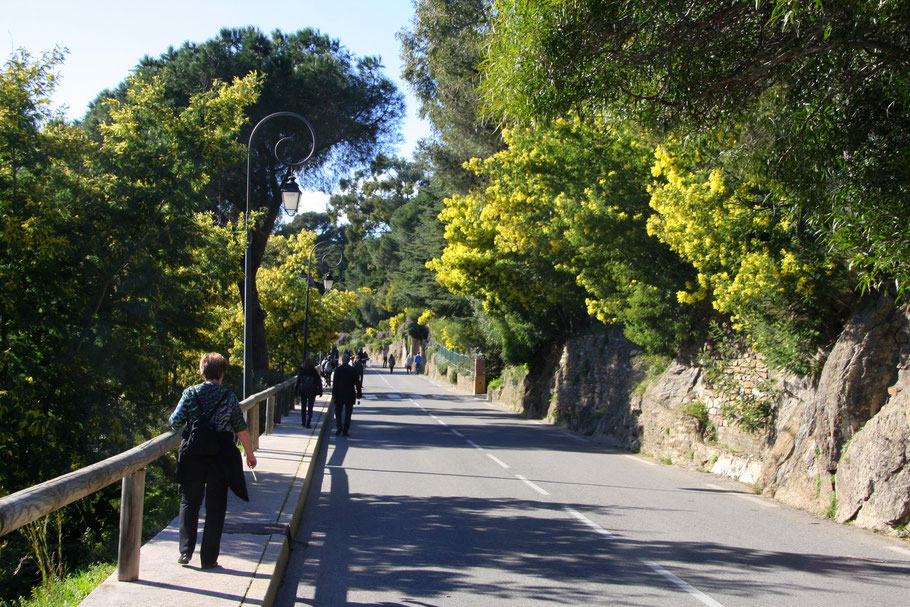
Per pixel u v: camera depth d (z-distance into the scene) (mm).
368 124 29469
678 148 12047
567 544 8203
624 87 8789
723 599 6238
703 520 9859
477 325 45312
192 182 15000
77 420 12836
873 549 8367
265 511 8625
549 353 32094
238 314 28969
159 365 14586
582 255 19828
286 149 27109
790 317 12445
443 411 33344
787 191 9391
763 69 8266
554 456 17172
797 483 11398
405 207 82625
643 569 7188
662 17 8117
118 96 24000
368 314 102062
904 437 9398
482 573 6930
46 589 5758
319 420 22625
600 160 17875
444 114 32469
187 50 25953
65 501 4293
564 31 8039
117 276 13797
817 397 11375
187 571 5930
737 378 15164
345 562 7297
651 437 17969
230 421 6047
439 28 29062
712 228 12680
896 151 8109
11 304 12125
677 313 17938
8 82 12289
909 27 7309
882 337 10672
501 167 21234
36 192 12383
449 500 10883
